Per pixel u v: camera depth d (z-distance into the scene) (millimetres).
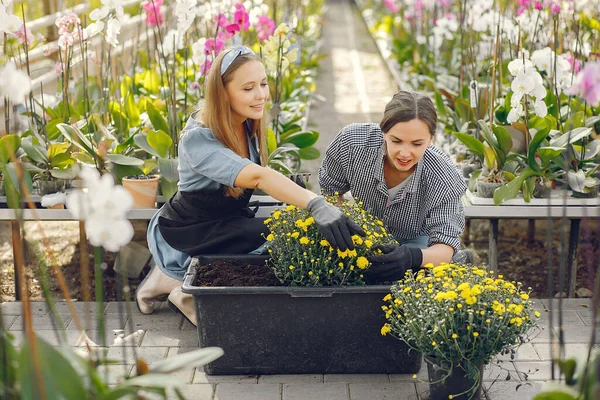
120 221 1884
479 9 5805
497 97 4953
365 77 10070
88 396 2041
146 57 6891
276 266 2977
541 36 5516
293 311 2928
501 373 3041
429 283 2725
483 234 4852
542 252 4508
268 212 3803
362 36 14781
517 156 3949
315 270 2881
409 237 3285
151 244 3502
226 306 2924
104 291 3902
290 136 4582
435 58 7816
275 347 2982
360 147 3182
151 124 4598
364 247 2883
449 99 5719
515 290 2781
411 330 2693
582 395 2160
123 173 3896
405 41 9945
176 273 3449
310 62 9062
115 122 4609
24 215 3658
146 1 4629
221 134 3080
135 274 4094
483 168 4098
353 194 3289
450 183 3094
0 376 2113
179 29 4316
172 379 2029
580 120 3998
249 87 3055
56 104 5023
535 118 4141
